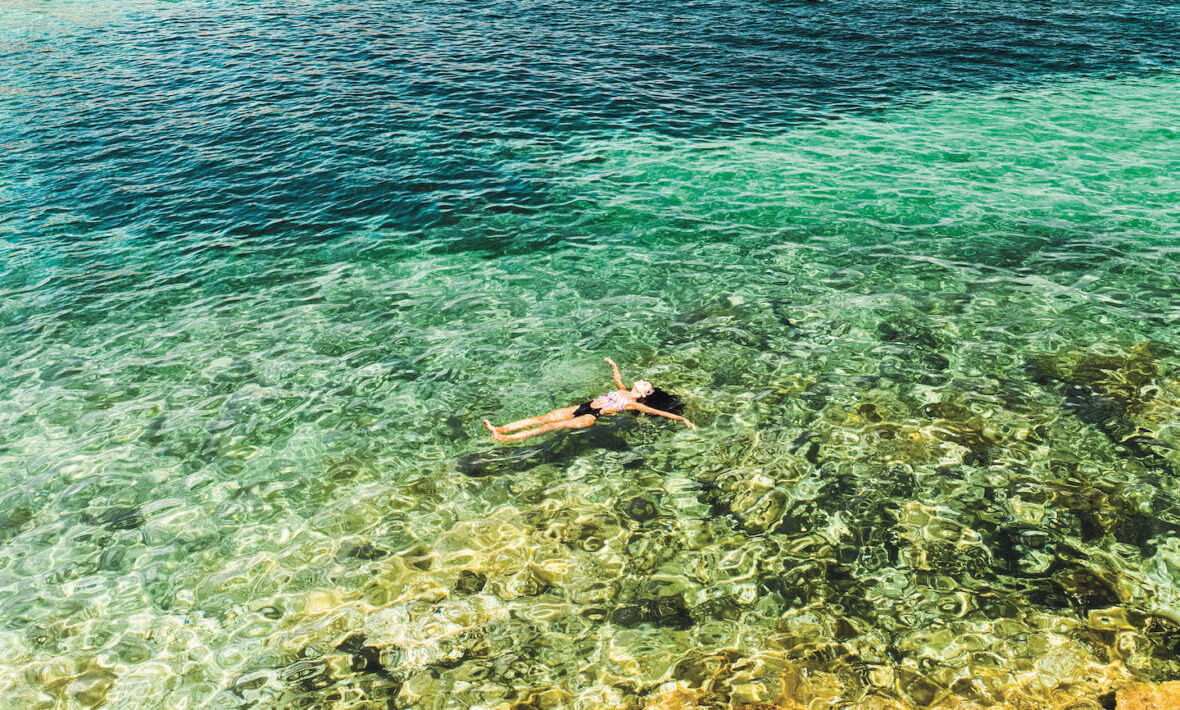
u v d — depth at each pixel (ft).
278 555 29.35
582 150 71.67
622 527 30.25
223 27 110.22
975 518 29.81
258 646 25.70
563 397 38.65
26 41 102.01
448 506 31.63
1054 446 33.40
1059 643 24.56
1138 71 92.73
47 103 80.84
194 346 43.47
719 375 39.65
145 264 53.01
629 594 27.27
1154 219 56.75
